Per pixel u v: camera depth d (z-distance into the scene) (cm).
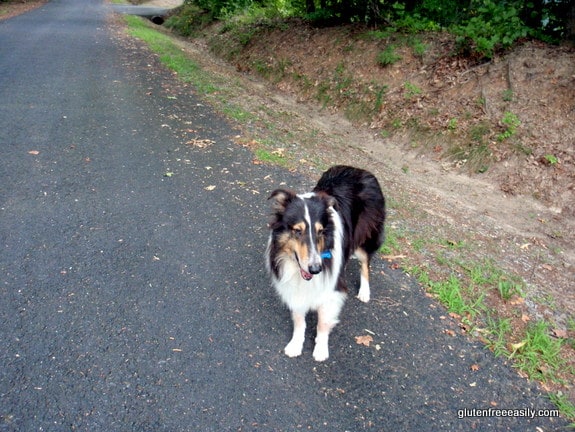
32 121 293
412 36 443
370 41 470
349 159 315
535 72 337
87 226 183
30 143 259
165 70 483
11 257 160
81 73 430
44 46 552
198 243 180
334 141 357
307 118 420
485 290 171
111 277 155
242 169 253
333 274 127
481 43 368
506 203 280
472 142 324
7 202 195
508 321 153
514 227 253
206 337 135
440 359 136
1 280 148
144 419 108
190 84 437
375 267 178
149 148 269
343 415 114
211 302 149
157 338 132
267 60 582
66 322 134
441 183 306
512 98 333
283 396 118
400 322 149
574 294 186
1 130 273
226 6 842
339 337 141
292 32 595
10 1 1067
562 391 130
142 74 450
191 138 292
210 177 239
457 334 147
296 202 123
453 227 229
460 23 455
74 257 164
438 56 408
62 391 112
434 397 123
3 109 310
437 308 158
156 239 180
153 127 304
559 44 358
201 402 114
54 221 185
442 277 176
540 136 304
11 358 120
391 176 298
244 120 345
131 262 164
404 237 202
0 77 391
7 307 137
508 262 202
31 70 425
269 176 248
